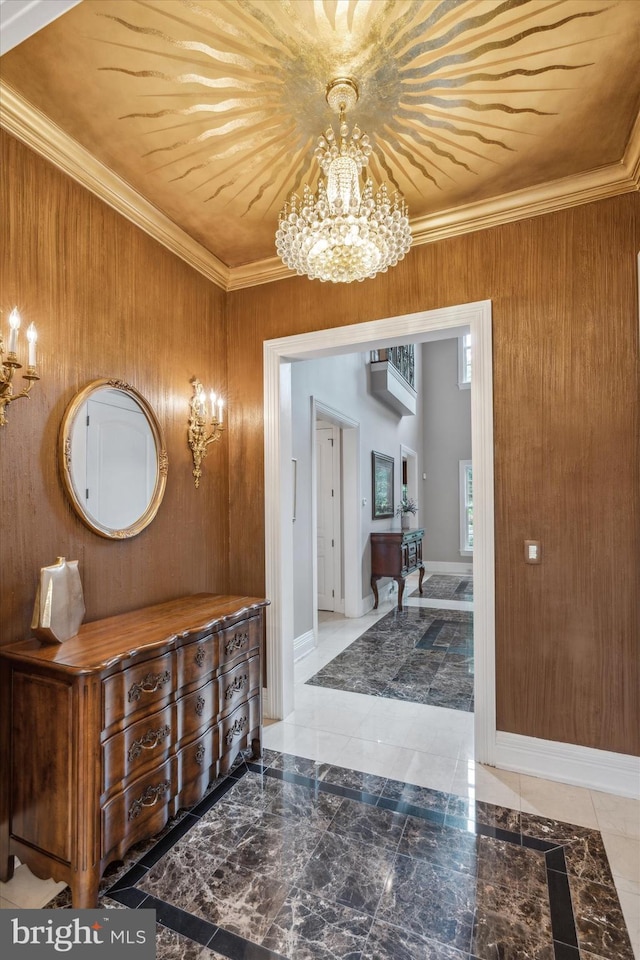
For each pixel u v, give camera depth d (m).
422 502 9.52
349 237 1.70
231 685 2.25
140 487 2.37
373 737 2.71
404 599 6.66
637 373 2.18
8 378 1.68
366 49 1.59
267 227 2.65
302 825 1.96
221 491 3.05
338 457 5.77
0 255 1.75
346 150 1.78
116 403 2.24
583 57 1.62
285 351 2.96
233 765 2.42
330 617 5.60
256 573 3.02
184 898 1.60
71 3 1.04
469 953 1.40
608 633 2.21
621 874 1.70
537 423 2.35
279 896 1.61
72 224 2.05
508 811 2.05
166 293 2.62
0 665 1.68
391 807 2.08
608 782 2.18
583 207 2.29
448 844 1.85
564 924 1.50
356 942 1.44
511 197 2.37
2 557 1.72
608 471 2.22
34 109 1.80
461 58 1.63
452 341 9.60
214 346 3.03
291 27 1.51
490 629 2.41
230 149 2.06
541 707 2.32
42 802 1.58
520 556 2.37
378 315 2.72
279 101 1.82
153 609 2.31
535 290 2.38
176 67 1.66
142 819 1.71
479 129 1.96
